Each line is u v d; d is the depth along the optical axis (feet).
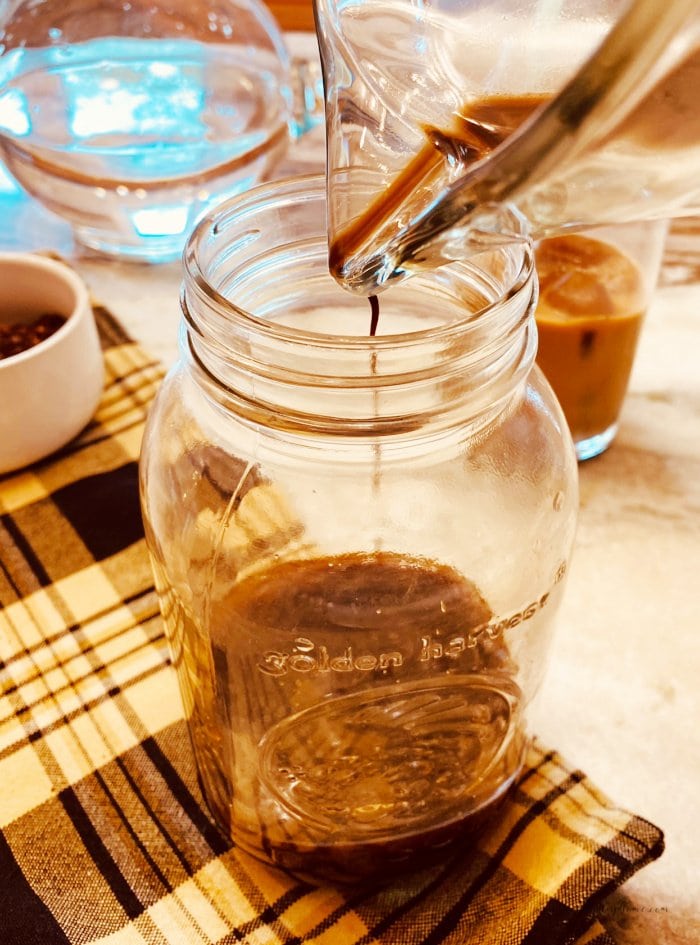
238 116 1.17
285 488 0.56
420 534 0.56
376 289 0.47
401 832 0.59
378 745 0.58
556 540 0.57
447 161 0.46
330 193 0.49
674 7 0.31
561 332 0.84
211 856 0.64
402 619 0.56
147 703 0.73
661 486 0.92
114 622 0.80
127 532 0.87
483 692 0.59
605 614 0.80
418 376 0.45
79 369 0.91
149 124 1.15
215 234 0.54
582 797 0.65
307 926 0.59
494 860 0.62
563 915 0.57
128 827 0.65
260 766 0.59
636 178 0.41
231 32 1.24
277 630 0.55
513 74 0.45
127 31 1.19
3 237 1.28
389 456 0.51
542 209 0.43
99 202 1.14
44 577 0.83
